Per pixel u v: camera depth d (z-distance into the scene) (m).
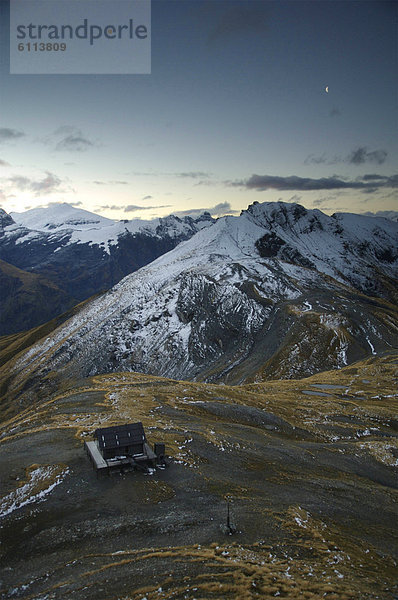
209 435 47.81
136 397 66.81
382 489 41.44
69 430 45.62
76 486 32.19
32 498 30.38
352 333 172.88
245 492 34.44
